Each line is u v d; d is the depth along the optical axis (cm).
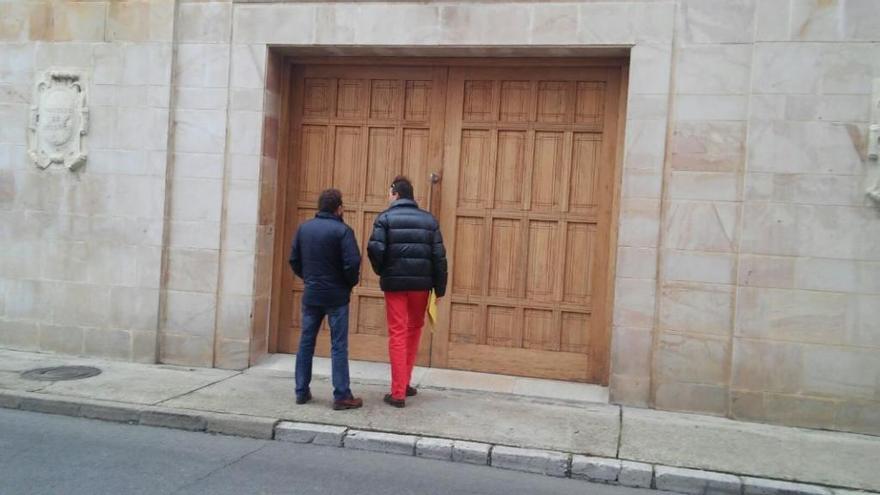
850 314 600
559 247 697
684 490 493
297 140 757
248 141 722
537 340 704
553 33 658
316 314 612
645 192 639
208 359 729
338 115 749
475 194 716
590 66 688
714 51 627
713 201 627
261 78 719
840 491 480
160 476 474
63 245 757
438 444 533
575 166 695
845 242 601
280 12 713
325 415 589
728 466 512
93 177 750
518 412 618
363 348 743
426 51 702
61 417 595
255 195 720
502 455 520
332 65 748
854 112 599
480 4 673
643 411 634
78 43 752
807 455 541
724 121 625
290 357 756
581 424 592
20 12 764
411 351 636
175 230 735
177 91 735
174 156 736
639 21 641
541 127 702
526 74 705
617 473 502
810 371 607
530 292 705
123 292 744
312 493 455
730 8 623
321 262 602
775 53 612
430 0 683
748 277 617
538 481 500
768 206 614
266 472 490
